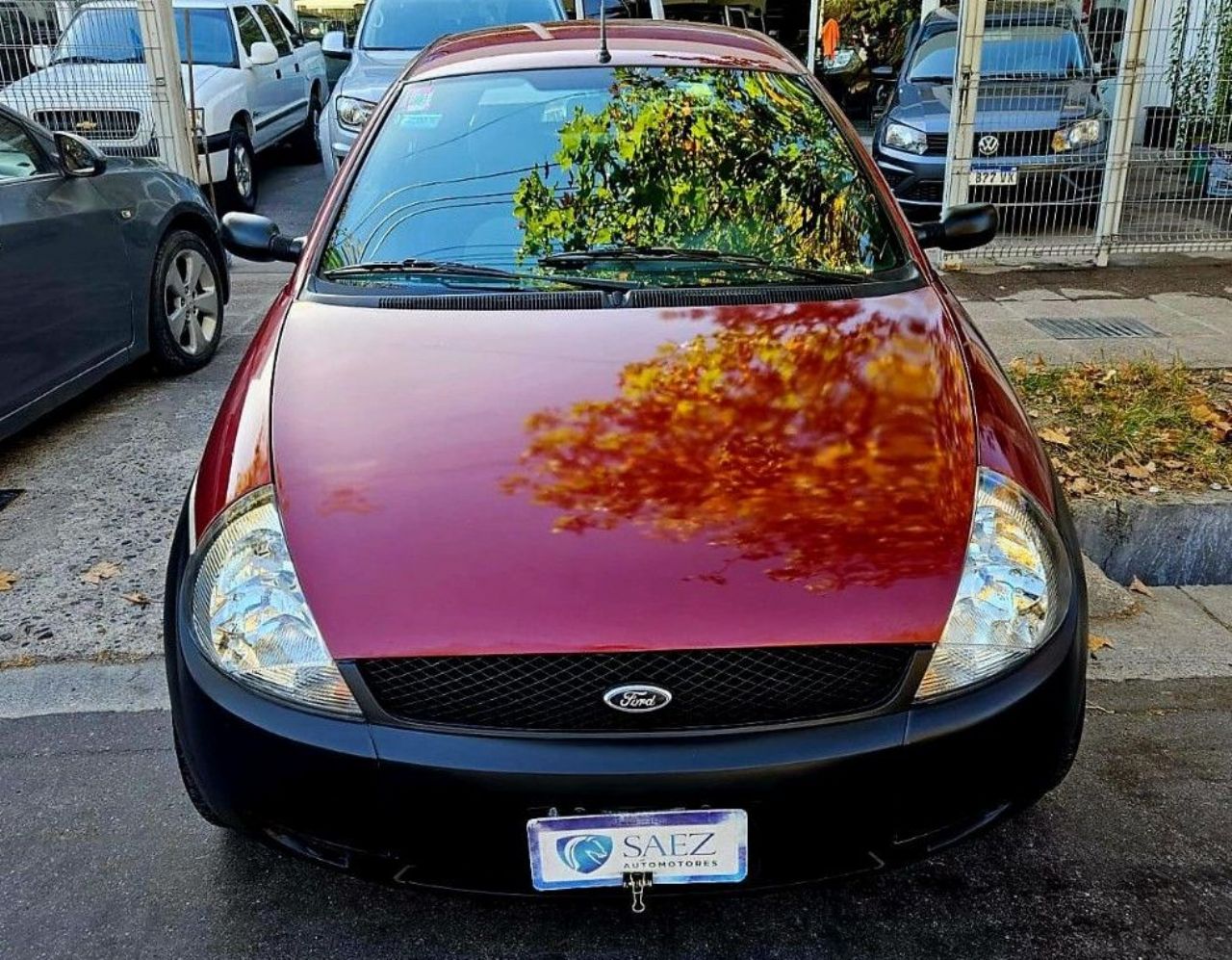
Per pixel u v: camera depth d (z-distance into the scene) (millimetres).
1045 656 1864
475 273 2627
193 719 1867
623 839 1738
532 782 1702
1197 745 2621
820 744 1720
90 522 3736
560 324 2398
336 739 1742
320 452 2055
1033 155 6828
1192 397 4488
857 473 1970
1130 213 6855
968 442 2082
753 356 2264
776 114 3027
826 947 2053
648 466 1970
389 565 1819
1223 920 2096
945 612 1782
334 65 12516
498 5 7762
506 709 1736
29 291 3955
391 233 2756
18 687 2881
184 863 2289
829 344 2307
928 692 1765
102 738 2693
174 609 1974
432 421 2102
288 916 2146
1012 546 1910
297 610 1803
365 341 2367
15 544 3596
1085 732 2680
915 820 1790
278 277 7023
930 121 7406
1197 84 6703
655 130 2959
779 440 2033
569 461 1985
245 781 1812
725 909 2146
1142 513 3646
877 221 2795
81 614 3195
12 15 6281
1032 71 6973
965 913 2125
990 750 1793
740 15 13406
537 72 3119
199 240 5215
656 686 1717
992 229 3141
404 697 1750
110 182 4559
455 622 1737
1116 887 2182
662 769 1694
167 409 4730
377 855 1797
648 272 2629
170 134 6535
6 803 2469
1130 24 6309
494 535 1849
